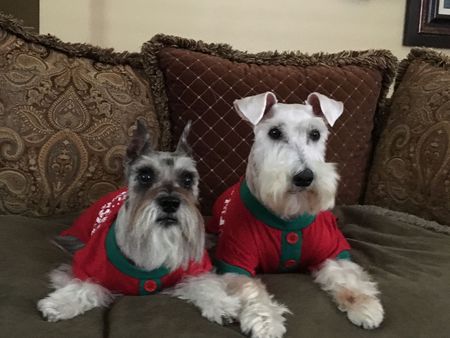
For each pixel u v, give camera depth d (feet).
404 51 4.23
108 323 1.90
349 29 4.22
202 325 1.85
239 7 4.13
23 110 2.84
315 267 2.42
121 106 3.06
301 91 3.18
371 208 3.08
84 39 4.03
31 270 2.24
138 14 4.05
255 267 2.39
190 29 4.11
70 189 2.91
